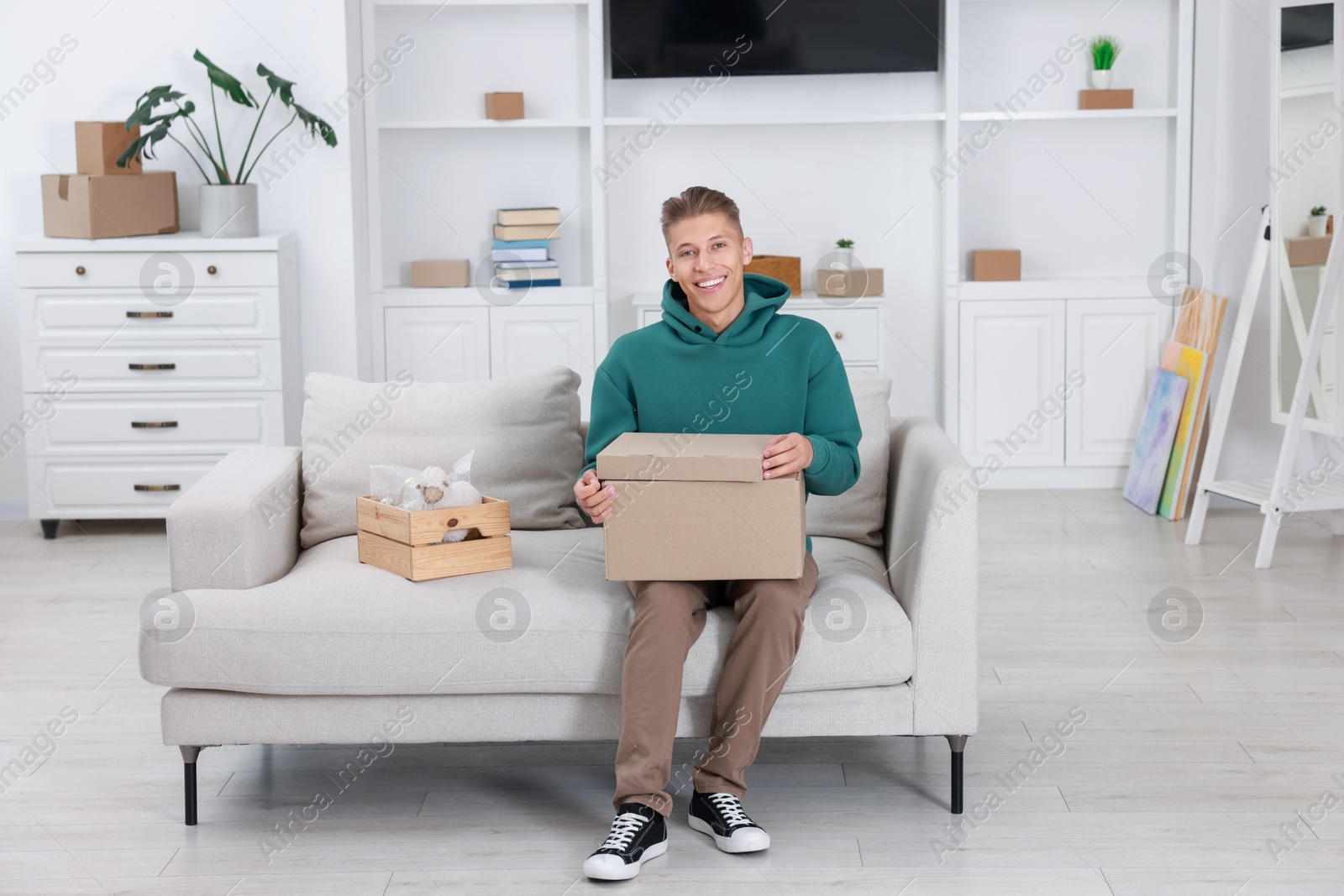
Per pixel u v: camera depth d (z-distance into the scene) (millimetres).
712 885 1954
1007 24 4820
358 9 4559
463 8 4855
